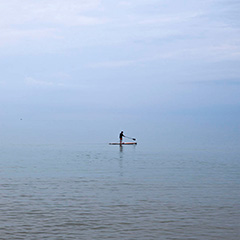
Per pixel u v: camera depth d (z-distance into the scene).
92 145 62.91
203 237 16.84
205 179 29.72
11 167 36.00
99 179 29.78
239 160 41.97
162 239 16.62
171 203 22.30
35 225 18.30
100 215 19.94
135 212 20.47
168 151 52.81
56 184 27.69
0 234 17.05
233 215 19.95
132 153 49.66
